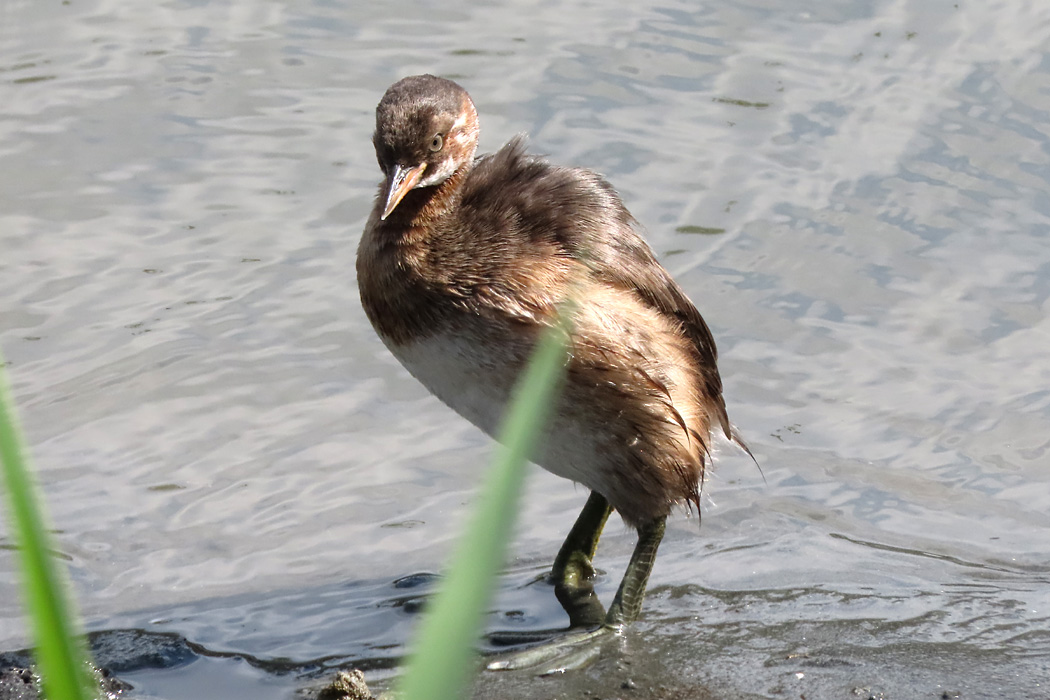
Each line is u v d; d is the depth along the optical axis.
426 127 8.38
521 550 9.77
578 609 8.80
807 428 11.20
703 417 8.80
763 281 13.14
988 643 7.99
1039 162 14.82
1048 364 11.95
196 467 10.68
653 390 8.27
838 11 17.88
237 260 13.44
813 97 16.06
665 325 8.48
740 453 10.89
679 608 8.63
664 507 8.64
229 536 9.81
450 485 10.49
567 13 17.92
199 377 11.79
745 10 17.95
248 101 15.96
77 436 10.98
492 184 8.65
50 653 1.71
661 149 15.09
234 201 14.33
